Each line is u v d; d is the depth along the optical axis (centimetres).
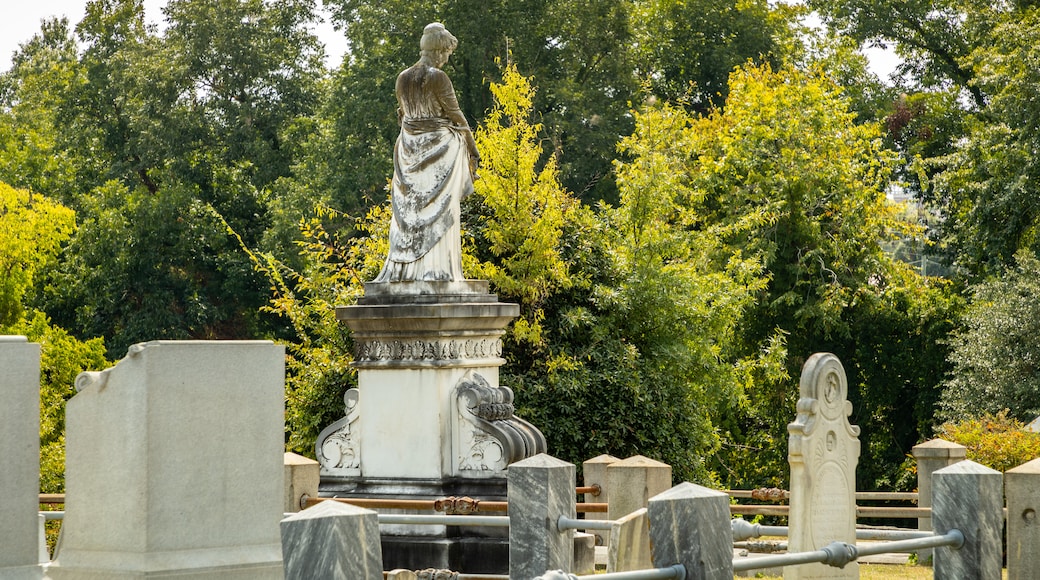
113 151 6297
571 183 5003
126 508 878
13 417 830
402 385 1652
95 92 6256
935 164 4675
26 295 5431
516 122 2606
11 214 4822
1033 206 4106
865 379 4278
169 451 884
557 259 2541
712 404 2938
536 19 5203
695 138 4362
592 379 2566
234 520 904
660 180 2903
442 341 1641
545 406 2548
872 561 2000
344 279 2808
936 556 1125
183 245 5612
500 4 5156
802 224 4097
